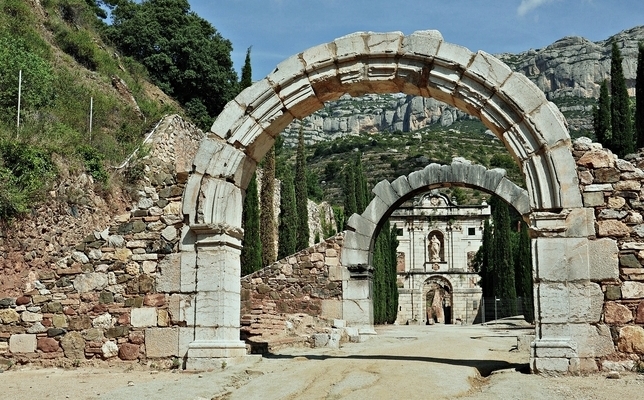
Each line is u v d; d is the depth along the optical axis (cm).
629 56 16325
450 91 1366
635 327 1238
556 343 1242
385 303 4306
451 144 13938
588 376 1215
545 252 1280
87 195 2173
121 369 1373
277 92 1426
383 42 1388
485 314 5094
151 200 1450
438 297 7106
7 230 1712
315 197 8519
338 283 2527
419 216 7156
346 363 1331
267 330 2011
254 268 3428
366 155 13212
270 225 4181
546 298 1268
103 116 2873
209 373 1273
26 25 2970
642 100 3284
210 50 4894
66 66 3048
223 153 1420
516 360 1597
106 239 1449
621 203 1275
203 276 1390
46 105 2456
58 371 1359
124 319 1416
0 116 2106
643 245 1258
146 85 4241
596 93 16412
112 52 4150
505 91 1323
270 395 1071
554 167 1291
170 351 1388
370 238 2556
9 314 1445
